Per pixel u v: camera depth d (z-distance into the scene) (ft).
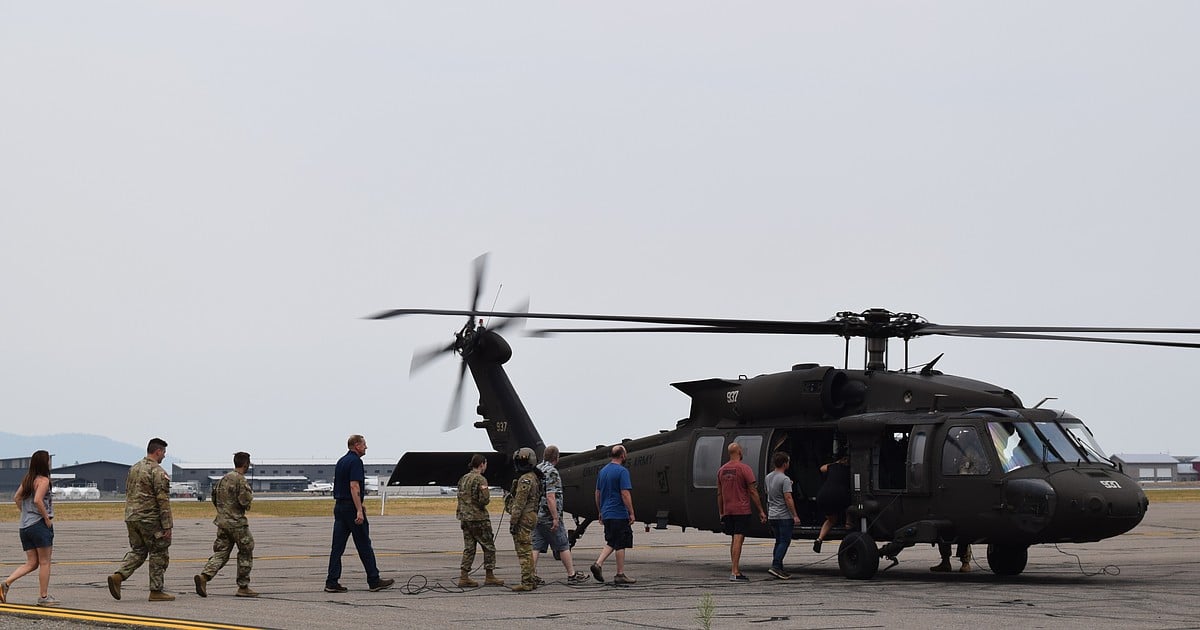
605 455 77.82
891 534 62.34
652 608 46.70
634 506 75.51
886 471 63.05
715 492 69.10
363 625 40.88
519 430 83.15
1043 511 56.80
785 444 68.08
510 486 83.76
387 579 59.41
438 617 43.50
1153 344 61.67
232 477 51.98
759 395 67.72
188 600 50.16
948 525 60.13
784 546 61.11
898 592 53.67
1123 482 58.44
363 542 54.80
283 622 41.83
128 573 49.42
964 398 61.67
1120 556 82.33
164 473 49.85
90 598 50.80
